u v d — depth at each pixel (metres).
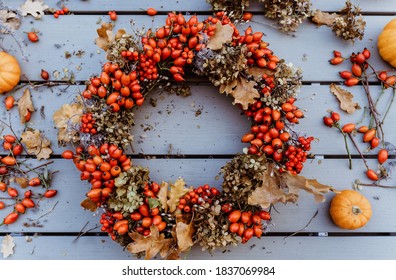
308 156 0.93
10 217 0.91
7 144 0.92
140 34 0.89
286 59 0.95
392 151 0.93
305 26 0.95
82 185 0.93
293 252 0.93
